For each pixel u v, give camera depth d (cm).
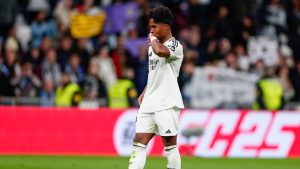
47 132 4959
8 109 4950
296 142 5078
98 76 5644
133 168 2780
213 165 4362
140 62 6084
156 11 2755
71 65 5903
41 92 5769
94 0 6700
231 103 5616
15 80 5688
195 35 6397
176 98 2781
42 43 6134
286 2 7106
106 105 5606
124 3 6625
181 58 2812
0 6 5894
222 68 5641
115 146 4972
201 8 6769
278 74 6166
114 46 6419
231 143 5031
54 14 6581
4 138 4934
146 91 2817
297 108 5819
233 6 6769
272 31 6894
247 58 6366
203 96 5609
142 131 2797
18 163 4234
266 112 5069
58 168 4019
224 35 6594
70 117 4984
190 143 5003
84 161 4466
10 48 5975
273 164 4516
